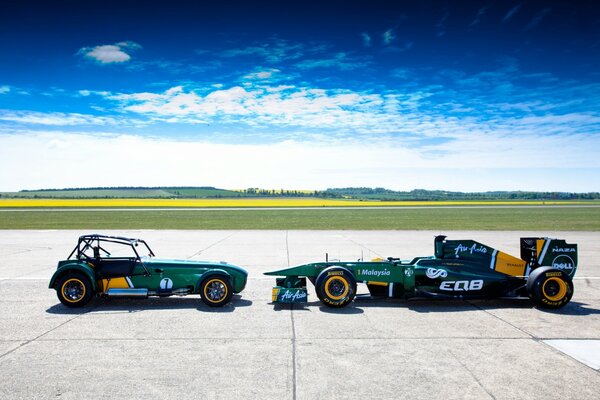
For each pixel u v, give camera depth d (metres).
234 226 29.41
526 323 6.84
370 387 4.46
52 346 5.69
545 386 4.50
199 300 8.43
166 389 4.41
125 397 4.23
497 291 8.21
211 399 4.19
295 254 14.96
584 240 20.56
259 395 4.27
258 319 7.04
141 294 7.92
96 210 57.50
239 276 8.12
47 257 14.32
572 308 7.86
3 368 4.95
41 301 8.27
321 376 4.73
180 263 8.23
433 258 8.41
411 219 38.12
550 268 7.79
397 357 5.31
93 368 4.95
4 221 34.88
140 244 18.28
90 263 8.12
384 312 7.55
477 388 4.45
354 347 5.68
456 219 38.09
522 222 34.06
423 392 4.35
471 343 5.85
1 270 11.74
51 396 4.25
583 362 5.16
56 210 57.09
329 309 7.75
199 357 5.30
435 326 6.66
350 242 18.92
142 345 5.73
